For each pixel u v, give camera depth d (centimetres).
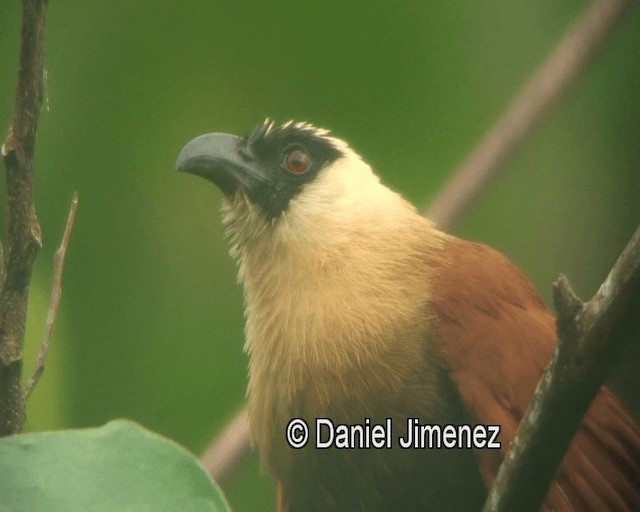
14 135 612
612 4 934
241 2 926
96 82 924
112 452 490
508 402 853
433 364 875
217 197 947
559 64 929
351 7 930
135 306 907
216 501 484
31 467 482
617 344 577
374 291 890
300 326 894
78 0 927
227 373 908
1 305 624
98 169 923
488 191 970
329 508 922
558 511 816
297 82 938
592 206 1066
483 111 934
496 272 912
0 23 945
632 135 1085
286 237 920
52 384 833
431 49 934
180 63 929
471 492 887
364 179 936
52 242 912
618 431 868
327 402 885
